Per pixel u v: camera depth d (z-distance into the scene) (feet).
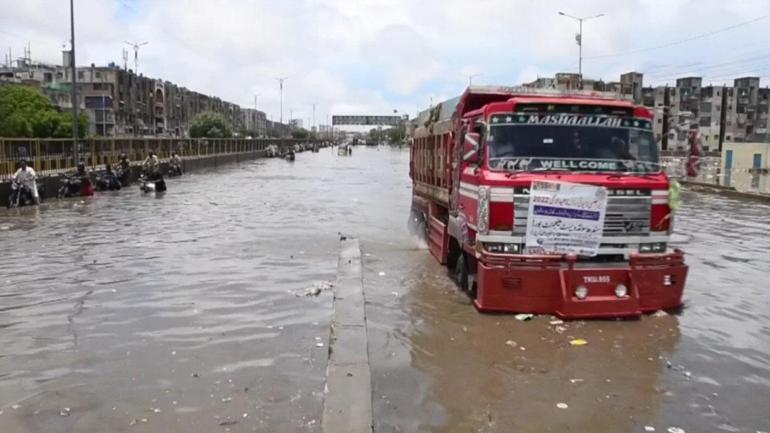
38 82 314.96
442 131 37.42
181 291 31.86
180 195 92.27
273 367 21.15
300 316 27.35
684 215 73.77
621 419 17.20
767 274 37.40
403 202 83.20
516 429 16.57
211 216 65.36
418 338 24.13
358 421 16.67
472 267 29.50
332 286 32.91
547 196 25.82
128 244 46.57
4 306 28.86
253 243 47.39
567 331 24.50
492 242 26.45
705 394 18.95
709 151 298.35
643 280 26.21
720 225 63.21
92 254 42.29
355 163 243.40
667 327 25.23
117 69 340.59
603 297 25.95
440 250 38.45
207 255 42.16
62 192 85.81
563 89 31.86
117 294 31.17
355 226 57.93
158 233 52.54
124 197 88.48
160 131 412.36
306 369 20.97
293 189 106.32
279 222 60.59
